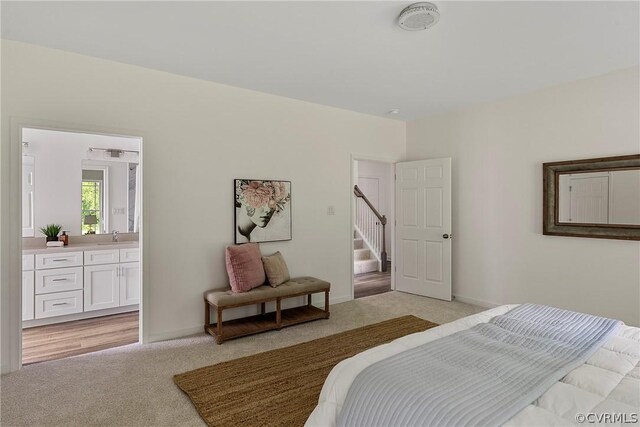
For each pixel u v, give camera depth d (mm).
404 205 5109
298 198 4230
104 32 2553
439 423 1121
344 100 4223
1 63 2635
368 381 1387
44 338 3383
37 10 2254
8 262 2656
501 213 4191
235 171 3744
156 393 2342
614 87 3322
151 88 3244
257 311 3924
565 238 3678
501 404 1170
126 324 3807
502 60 3043
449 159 4566
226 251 3527
